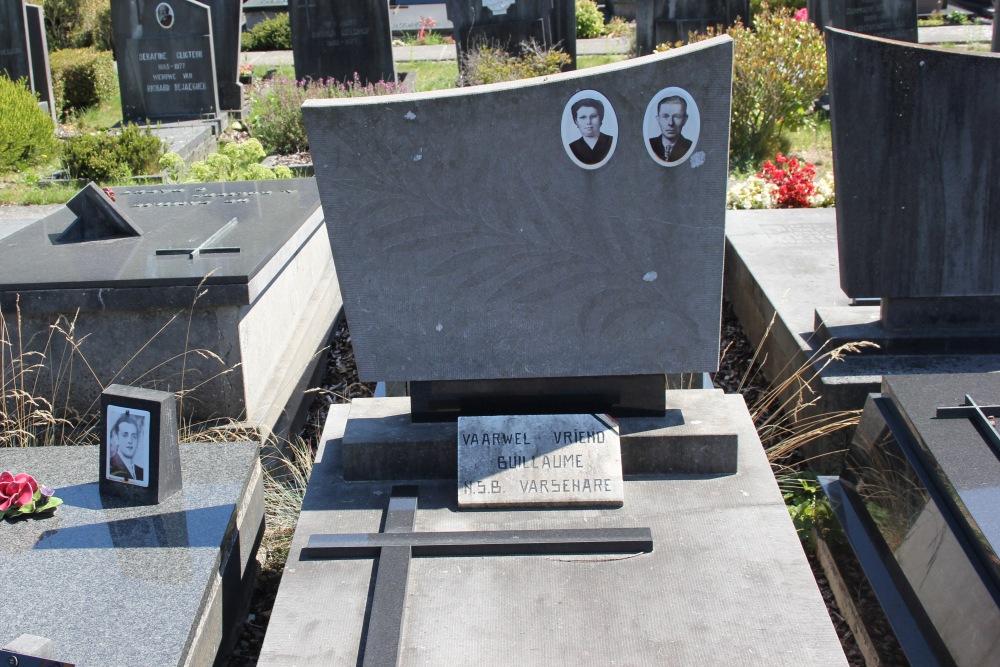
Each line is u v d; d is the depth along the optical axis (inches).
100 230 204.1
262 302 194.4
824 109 438.0
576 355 139.8
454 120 127.3
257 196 242.2
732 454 137.4
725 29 466.0
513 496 132.3
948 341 172.1
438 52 692.7
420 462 139.8
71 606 112.7
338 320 250.7
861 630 126.7
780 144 383.9
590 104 126.4
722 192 130.3
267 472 175.5
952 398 130.3
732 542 123.5
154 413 132.1
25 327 179.3
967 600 107.2
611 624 110.3
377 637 108.2
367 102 127.0
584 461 133.9
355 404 151.6
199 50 459.8
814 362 174.1
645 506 131.5
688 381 194.2
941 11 749.3
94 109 537.0
